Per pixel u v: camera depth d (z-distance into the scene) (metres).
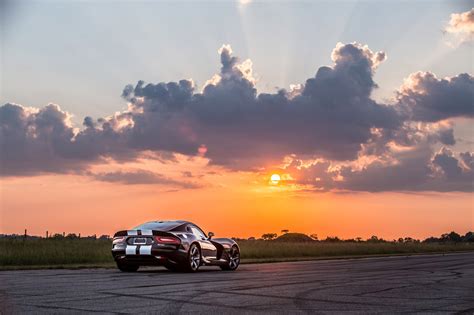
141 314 8.38
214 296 10.47
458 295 10.95
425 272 17.31
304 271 17.41
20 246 24.08
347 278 14.70
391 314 8.62
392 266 20.69
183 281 13.30
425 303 9.80
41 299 9.84
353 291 11.53
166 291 11.16
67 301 9.62
